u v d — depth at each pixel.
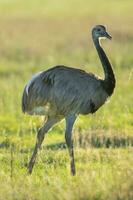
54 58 63.69
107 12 89.88
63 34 75.81
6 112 36.81
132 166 20.80
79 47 69.19
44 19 85.88
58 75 22.38
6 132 31.69
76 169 22.83
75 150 25.53
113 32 74.06
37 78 22.52
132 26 77.56
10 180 20.73
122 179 19.31
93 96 22.70
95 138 27.95
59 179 20.62
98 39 23.66
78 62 60.78
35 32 76.94
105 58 23.47
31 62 61.94
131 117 33.78
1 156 24.95
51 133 31.44
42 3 102.00
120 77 47.56
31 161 22.17
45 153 24.81
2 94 40.97
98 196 18.45
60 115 22.58
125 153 24.53
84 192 18.50
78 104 22.53
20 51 67.31
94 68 54.41
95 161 24.08
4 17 87.31
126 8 93.38
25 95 22.58
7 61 62.53
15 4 101.12
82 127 31.55
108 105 37.16
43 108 22.55
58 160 24.38
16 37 74.00
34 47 69.25
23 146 27.70
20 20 85.00
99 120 29.39
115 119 33.53
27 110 22.75
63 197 18.53
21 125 32.44
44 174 21.83
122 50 65.12
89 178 19.89
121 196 18.30
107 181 19.66
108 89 23.16
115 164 22.36
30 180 20.44
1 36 73.81
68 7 96.69
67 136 22.44
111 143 27.33
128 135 28.72
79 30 77.75
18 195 19.09
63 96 22.30
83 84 22.56
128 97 40.22
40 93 22.27
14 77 53.09
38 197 18.98
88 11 91.50
